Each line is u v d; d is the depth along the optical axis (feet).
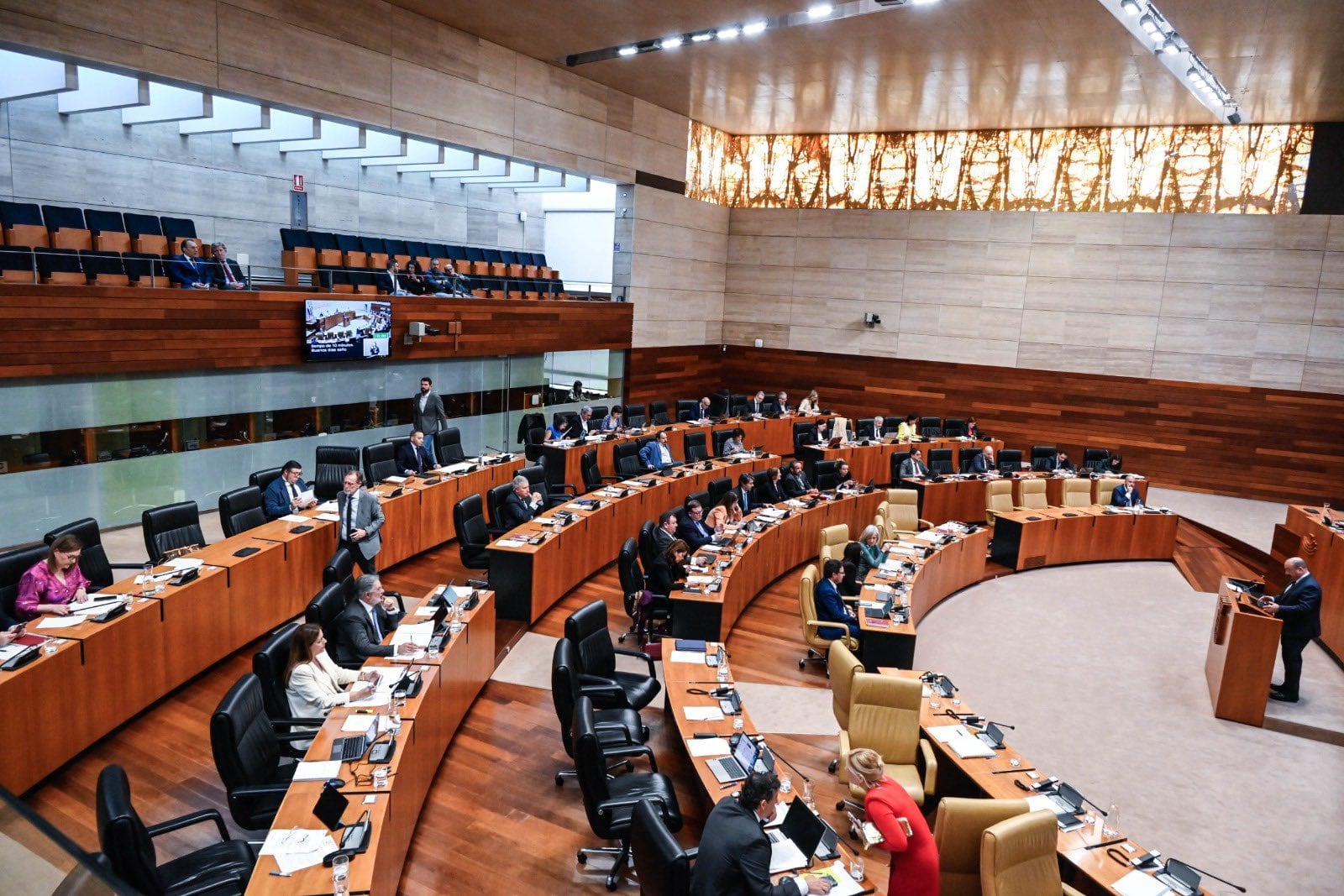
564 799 20.12
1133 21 36.55
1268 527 51.67
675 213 65.36
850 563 31.48
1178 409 60.64
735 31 42.27
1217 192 58.95
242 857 14.52
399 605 26.58
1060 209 63.05
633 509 38.83
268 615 26.66
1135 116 56.34
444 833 18.56
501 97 48.98
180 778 19.49
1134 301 60.85
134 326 32.30
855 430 57.52
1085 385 62.69
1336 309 56.34
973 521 48.91
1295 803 23.50
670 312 66.39
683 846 18.38
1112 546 45.83
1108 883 15.71
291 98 37.91
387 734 17.10
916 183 66.80
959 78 48.75
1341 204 56.08
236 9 35.27
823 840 15.75
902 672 23.66
